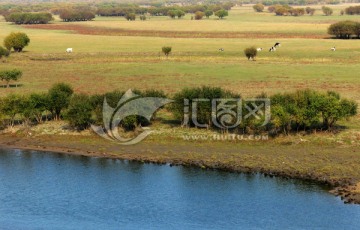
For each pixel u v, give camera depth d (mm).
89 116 65062
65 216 45812
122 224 44125
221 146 59312
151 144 60844
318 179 50000
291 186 49094
